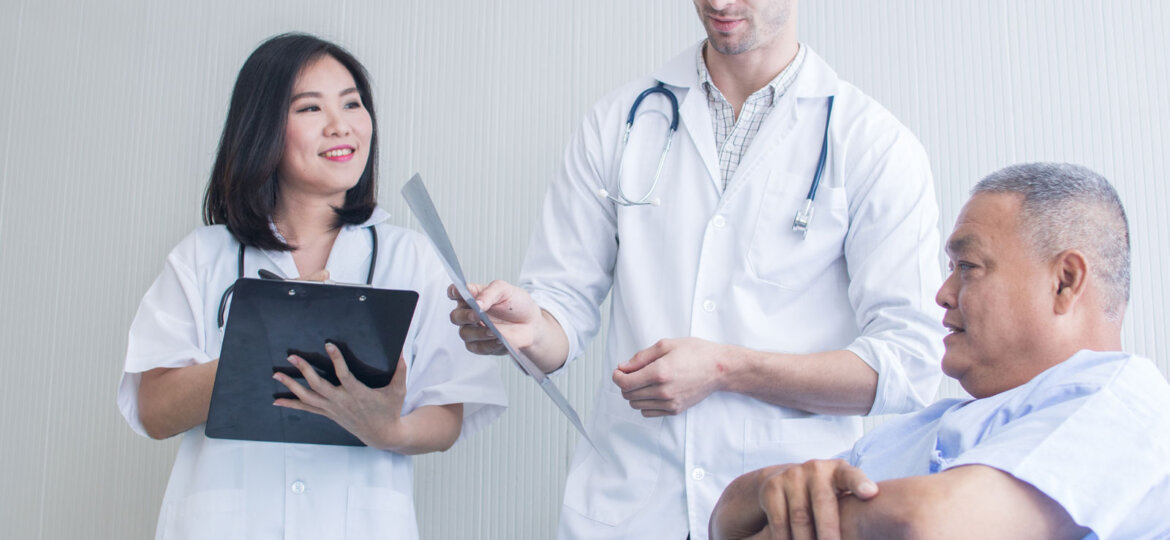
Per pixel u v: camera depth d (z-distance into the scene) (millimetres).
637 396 1320
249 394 1356
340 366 1313
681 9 2008
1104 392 757
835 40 1934
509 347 1123
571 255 1560
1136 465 721
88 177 2264
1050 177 887
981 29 1878
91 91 2295
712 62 1528
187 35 2258
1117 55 1823
